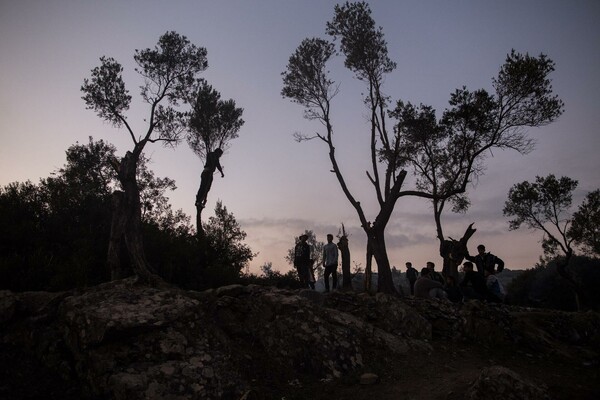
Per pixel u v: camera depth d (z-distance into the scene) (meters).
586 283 25.50
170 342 5.31
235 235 14.98
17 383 4.75
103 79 14.48
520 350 8.39
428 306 9.35
